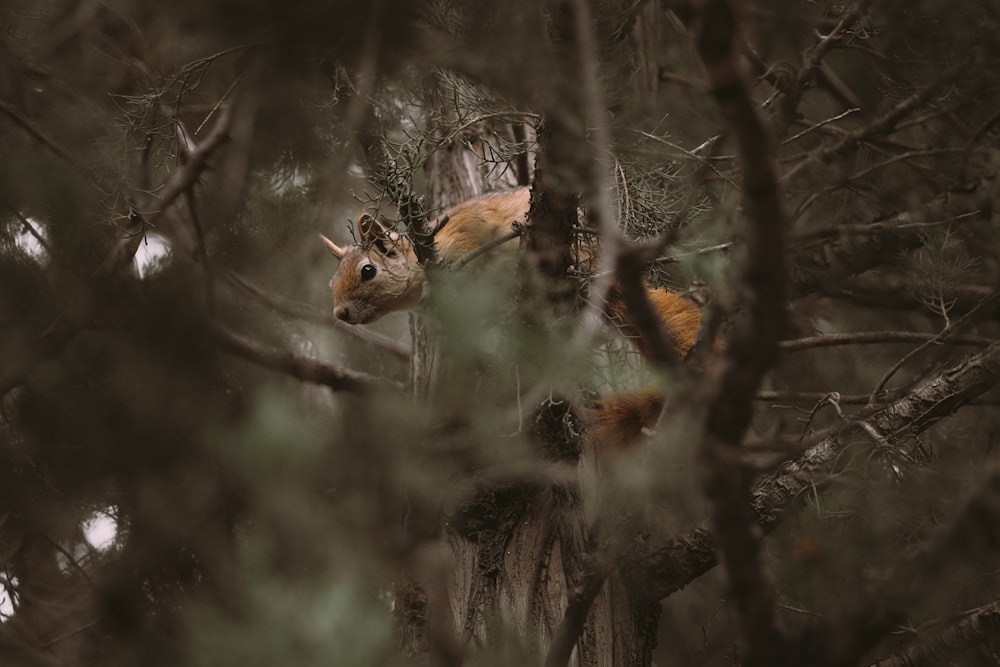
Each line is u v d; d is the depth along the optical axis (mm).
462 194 6305
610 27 4047
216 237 6160
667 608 6141
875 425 4406
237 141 5828
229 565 2336
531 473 3740
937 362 4879
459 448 3000
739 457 2604
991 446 4500
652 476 3219
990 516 2830
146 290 4527
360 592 2098
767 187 2145
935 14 5066
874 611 2939
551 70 3137
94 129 5164
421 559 2865
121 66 5430
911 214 5941
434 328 4172
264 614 1971
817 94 6605
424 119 4922
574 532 4395
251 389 5406
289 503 2129
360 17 2641
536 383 3180
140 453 4074
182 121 5473
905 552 3406
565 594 4301
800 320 6215
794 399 5090
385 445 2514
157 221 5121
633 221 3992
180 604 4371
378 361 7066
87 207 4723
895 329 6332
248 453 2117
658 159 4184
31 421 4602
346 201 6738
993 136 5941
